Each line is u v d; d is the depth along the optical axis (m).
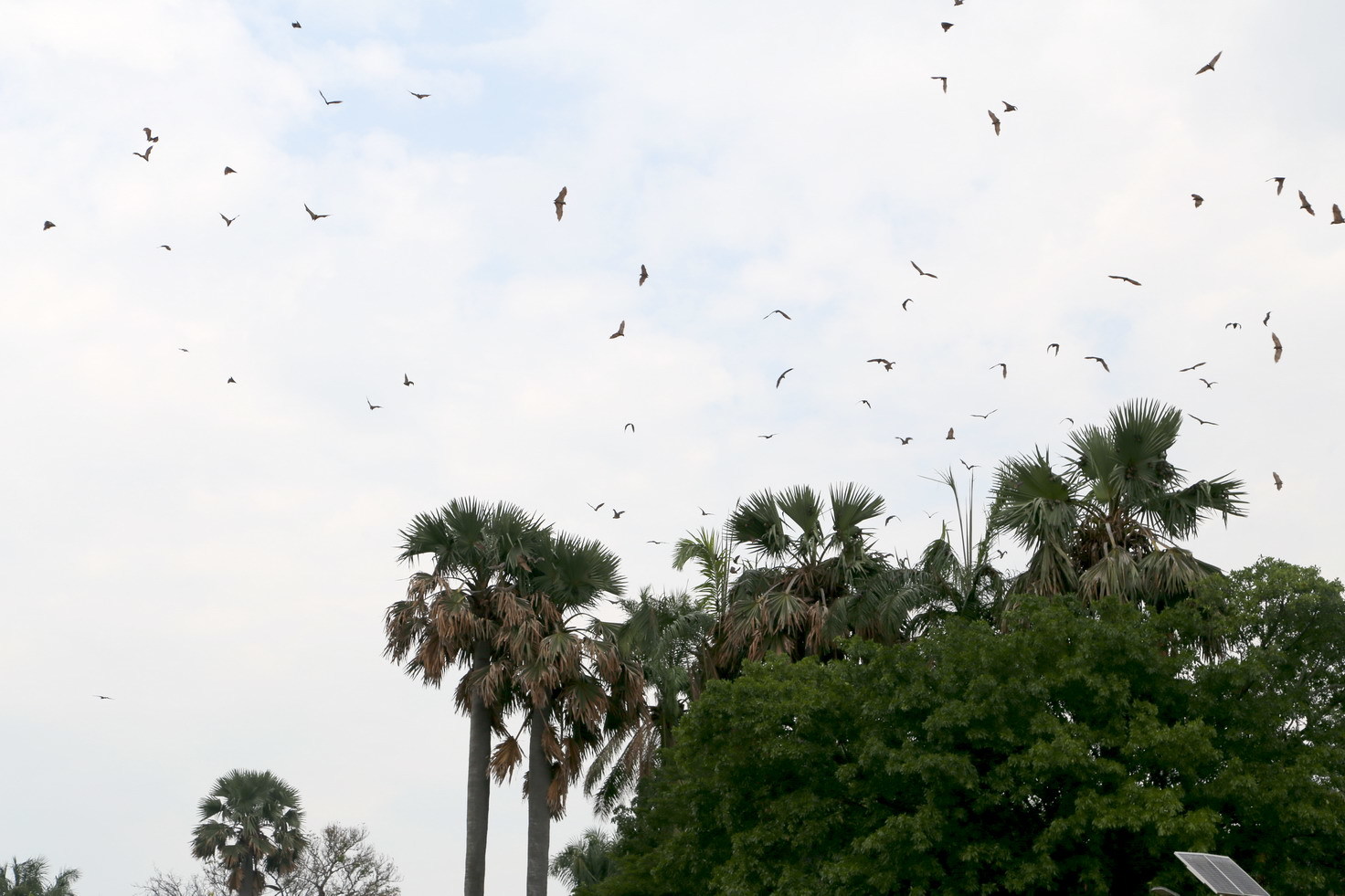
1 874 61.94
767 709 23.27
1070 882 21.30
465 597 32.66
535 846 31.42
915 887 20.77
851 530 30.05
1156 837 19.94
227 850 52.00
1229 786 19.97
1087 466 26.16
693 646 31.22
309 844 55.97
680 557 31.17
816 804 22.47
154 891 58.09
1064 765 20.11
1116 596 22.92
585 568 33.31
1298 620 21.70
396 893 59.09
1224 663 21.06
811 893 21.39
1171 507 25.42
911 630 27.36
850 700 23.17
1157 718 21.33
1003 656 21.66
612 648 32.16
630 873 30.23
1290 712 20.88
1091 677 21.11
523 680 30.78
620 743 33.53
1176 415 25.58
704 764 24.30
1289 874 19.73
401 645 32.22
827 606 29.11
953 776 20.59
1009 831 21.78
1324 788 20.03
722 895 23.03
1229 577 22.69
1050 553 25.56
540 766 31.84
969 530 27.75
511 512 33.78
